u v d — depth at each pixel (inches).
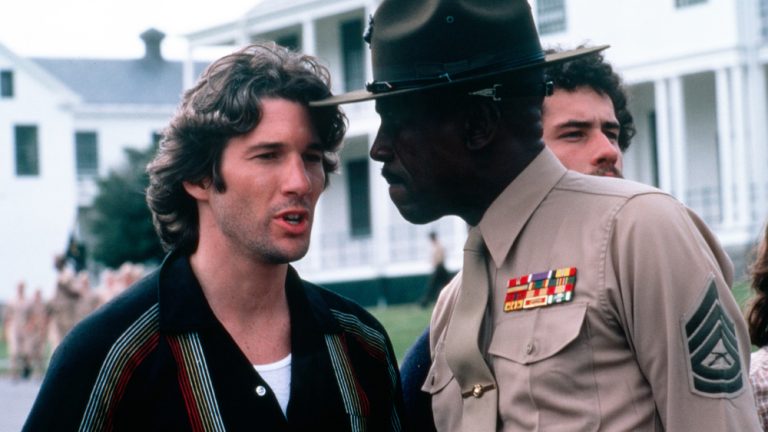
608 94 156.0
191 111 125.9
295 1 1312.7
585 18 1102.4
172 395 122.6
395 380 138.5
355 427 130.6
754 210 1015.6
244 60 126.9
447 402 131.4
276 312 130.3
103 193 1788.9
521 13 125.6
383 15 127.1
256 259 126.6
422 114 124.6
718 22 1023.6
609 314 119.2
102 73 2642.7
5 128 2230.6
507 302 124.7
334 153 134.3
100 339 122.7
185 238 130.3
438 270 1082.7
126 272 1054.4
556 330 120.0
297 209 125.3
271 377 128.0
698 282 116.9
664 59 1055.0
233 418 123.5
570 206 124.3
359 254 1302.9
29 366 1050.7
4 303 2206.0
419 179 126.2
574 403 118.5
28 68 2229.3
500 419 123.7
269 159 125.3
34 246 2234.3
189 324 124.3
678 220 119.3
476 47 123.8
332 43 1331.2
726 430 114.7
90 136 2439.7
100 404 121.3
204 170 126.6
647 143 1135.6
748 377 120.2
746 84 1024.9
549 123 153.8
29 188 2235.5
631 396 118.2
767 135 1027.9
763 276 157.8
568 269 121.3
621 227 120.0
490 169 125.8
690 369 115.8
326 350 131.3
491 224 126.6
